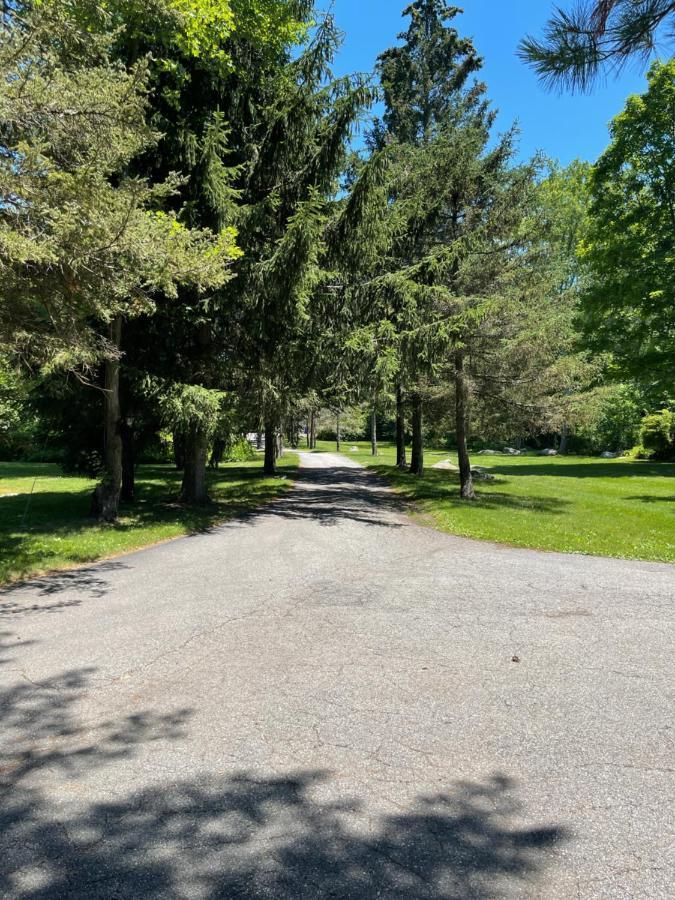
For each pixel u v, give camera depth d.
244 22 11.41
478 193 15.73
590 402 15.91
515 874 2.19
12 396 11.02
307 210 11.03
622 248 24.08
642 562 8.34
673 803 2.65
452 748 3.13
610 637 4.96
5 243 5.12
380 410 17.16
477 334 14.70
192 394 11.09
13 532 9.83
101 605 5.87
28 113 5.58
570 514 13.56
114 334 11.12
